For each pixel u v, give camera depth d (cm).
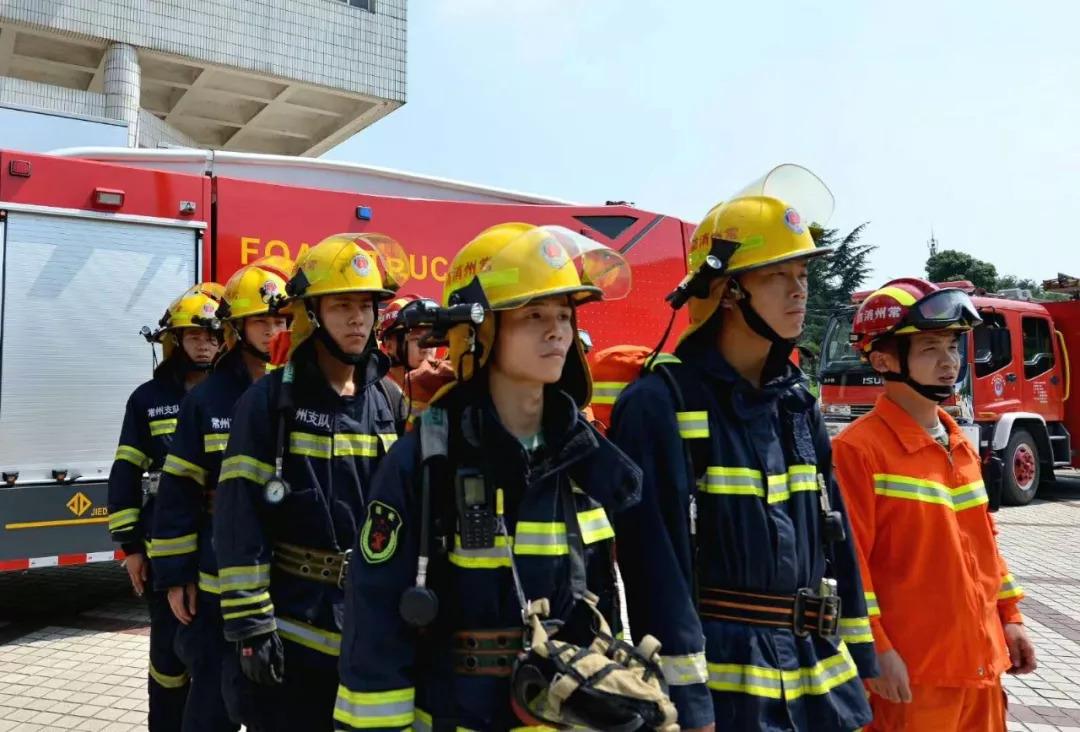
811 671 189
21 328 526
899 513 247
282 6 1578
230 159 630
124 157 591
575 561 168
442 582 162
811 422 214
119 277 562
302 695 237
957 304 250
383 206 674
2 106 688
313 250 259
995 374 1073
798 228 196
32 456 526
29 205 531
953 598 242
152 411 379
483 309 162
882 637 234
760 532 189
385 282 279
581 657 148
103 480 549
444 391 172
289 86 1634
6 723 395
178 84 1611
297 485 244
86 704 420
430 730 160
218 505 243
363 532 166
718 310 209
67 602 631
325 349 264
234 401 315
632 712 143
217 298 389
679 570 179
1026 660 268
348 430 255
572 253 177
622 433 190
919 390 257
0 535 513
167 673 334
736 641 186
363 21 1683
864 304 273
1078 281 1229
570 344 175
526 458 166
